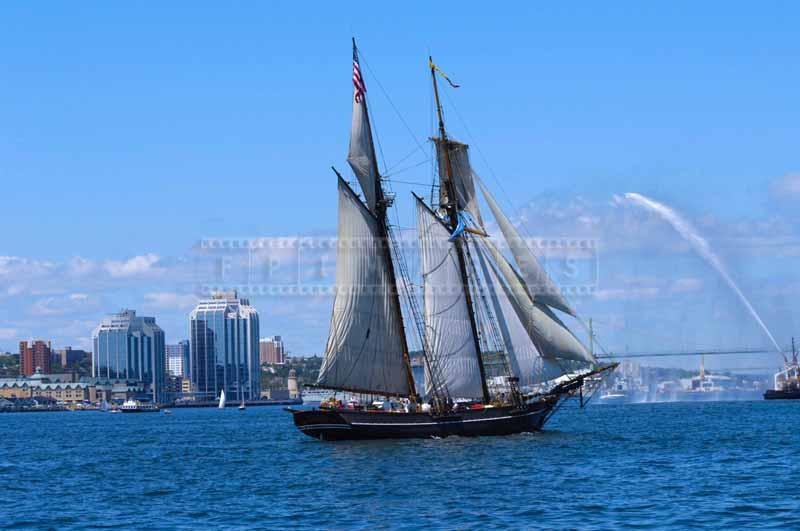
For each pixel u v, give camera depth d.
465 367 111.19
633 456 94.62
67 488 87.31
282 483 83.00
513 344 109.81
